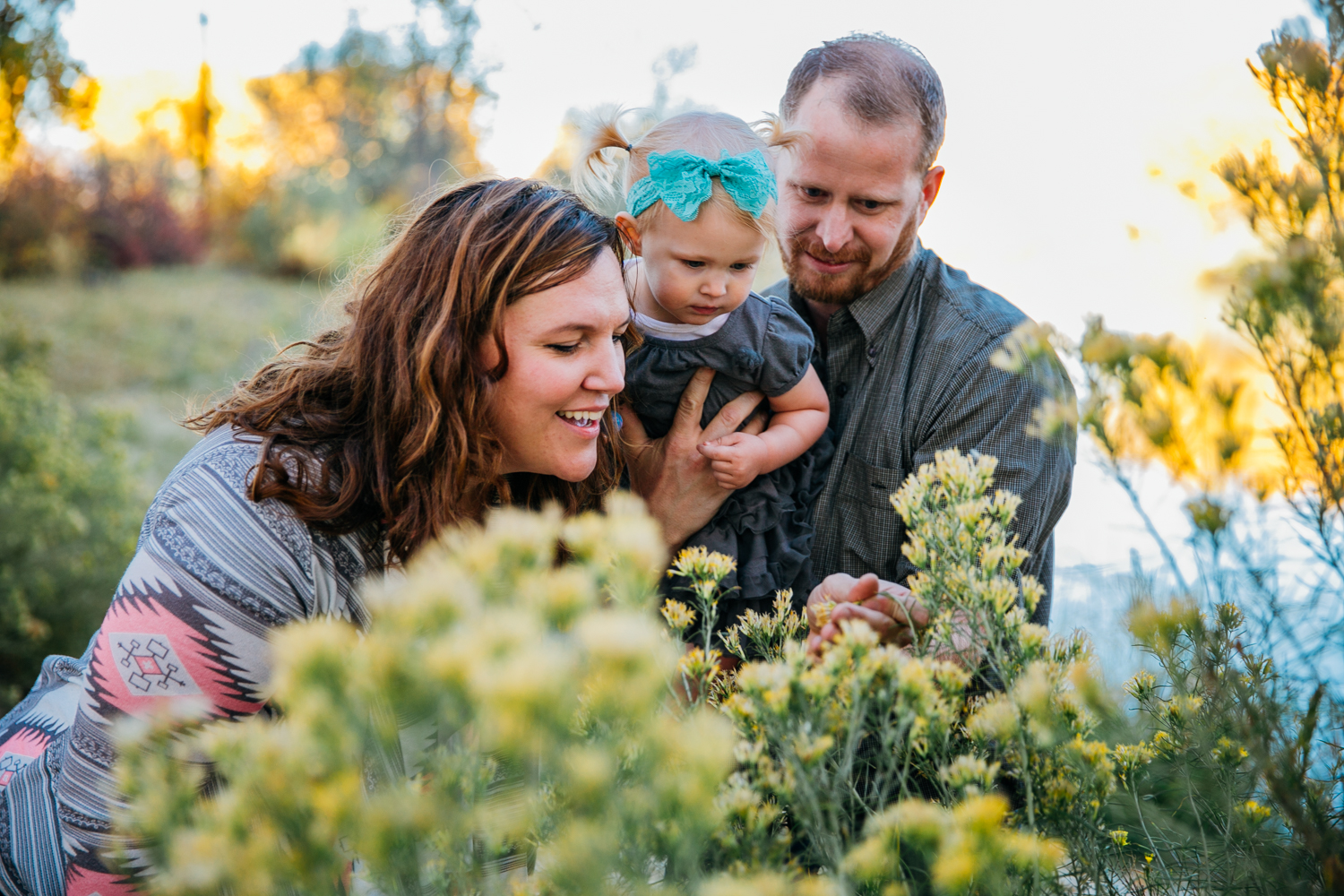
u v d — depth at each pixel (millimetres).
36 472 3754
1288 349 857
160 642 1086
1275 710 841
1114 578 1679
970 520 992
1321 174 909
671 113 1772
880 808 852
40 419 4055
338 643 616
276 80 16719
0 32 5582
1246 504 848
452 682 582
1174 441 820
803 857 867
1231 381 812
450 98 15656
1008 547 1021
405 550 1172
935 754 909
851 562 1774
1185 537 874
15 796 1161
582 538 737
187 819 678
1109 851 970
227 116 16547
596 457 1407
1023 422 1608
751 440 1692
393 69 16016
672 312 1725
